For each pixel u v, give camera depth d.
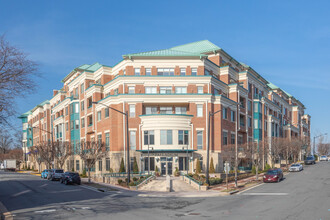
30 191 30.94
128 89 45.94
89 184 37.81
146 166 43.84
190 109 44.75
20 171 81.94
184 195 27.50
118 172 43.34
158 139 43.22
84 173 50.16
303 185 33.00
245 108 54.84
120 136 44.56
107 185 36.44
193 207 20.39
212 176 38.81
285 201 22.25
